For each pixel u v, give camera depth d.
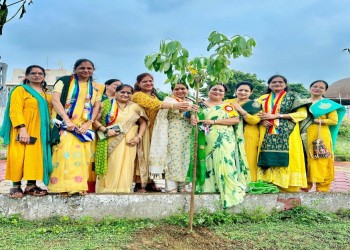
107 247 3.87
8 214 4.78
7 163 4.72
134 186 6.28
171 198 5.08
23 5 3.48
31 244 3.93
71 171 4.71
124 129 5.15
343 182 9.16
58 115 4.71
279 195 5.40
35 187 4.92
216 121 5.26
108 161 5.15
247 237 4.30
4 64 7.32
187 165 5.29
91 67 4.86
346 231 4.58
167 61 4.16
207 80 4.54
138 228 4.55
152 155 5.23
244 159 5.44
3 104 18.30
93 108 4.95
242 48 4.04
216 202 5.17
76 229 4.47
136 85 5.64
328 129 5.98
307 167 5.86
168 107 4.99
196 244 4.09
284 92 5.72
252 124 5.62
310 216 5.06
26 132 4.60
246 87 5.70
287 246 4.01
